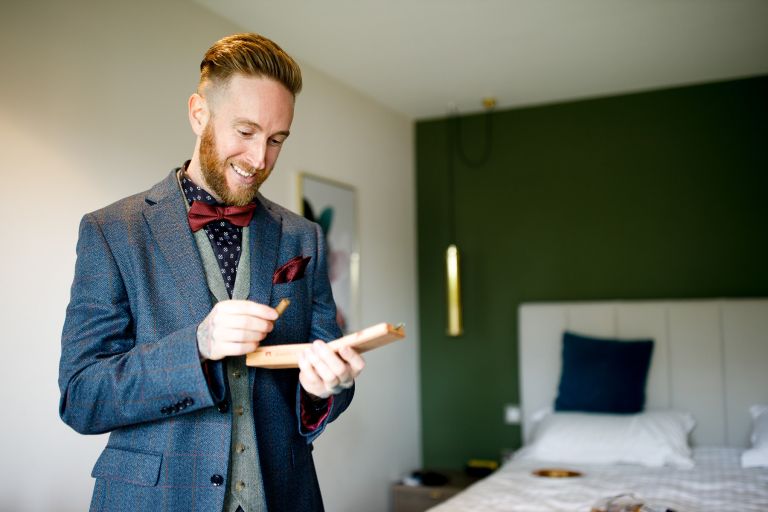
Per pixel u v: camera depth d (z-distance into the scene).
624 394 3.51
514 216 4.16
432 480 3.79
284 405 1.19
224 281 1.21
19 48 1.95
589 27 3.00
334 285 3.40
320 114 3.42
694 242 3.77
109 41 2.24
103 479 1.09
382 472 3.78
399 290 4.11
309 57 3.27
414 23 2.91
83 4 2.15
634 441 3.25
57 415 2.00
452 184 4.33
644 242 3.87
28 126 1.97
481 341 4.20
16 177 1.92
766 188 3.65
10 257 1.90
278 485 1.16
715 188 3.75
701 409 3.53
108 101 2.22
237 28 2.86
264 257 1.23
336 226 3.46
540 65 3.46
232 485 1.10
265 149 1.15
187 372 0.98
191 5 2.61
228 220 1.22
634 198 3.90
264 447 1.15
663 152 3.86
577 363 3.67
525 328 3.95
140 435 1.09
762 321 3.47
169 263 1.14
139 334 1.10
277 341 1.19
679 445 3.21
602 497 2.57
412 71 3.49
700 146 3.79
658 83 3.79
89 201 2.13
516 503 2.53
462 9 2.79
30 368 1.94
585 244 3.99
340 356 1.01
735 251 3.69
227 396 1.09
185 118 2.54
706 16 2.91
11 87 1.92
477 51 3.25
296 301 1.24
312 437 1.16
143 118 2.35
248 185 1.17
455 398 4.24
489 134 4.25
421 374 4.33
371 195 3.85
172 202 1.19
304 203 3.21
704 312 3.58
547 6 2.78
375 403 3.76
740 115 3.72
